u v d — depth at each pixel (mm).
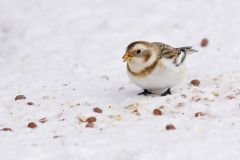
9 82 14219
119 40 16719
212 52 15195
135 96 12625
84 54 15891
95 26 17781
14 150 9727
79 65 15117
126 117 11375
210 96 12016
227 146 9438
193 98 11922
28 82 14109
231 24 16781
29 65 15398
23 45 17031
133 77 12078
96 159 9352
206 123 10562
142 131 10422
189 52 12500
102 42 16672
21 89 13633
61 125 11102
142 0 19188
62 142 10055
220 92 12281
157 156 9258
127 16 18188
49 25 18203
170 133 10164
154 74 11805
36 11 19312
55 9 19297
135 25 17578
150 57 11742
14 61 15891
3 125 11289
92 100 12617
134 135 10234
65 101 12625
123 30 17328
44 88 13633
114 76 14250
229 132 10008
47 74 14633
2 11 19625
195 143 9609
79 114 11641
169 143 9688
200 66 14328
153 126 10633
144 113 11500
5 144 10023
